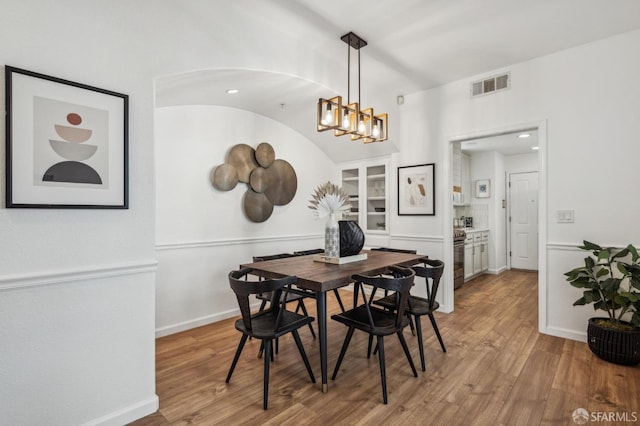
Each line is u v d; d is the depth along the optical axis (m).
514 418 1.72
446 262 3.60
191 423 1.70
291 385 2.06
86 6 1.59
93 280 1.62
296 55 2.67
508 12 2.31
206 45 2.09
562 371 2.22
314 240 4.43
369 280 1.97
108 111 1.64
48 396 1.49
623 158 2.59
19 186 1.40
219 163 3.34
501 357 2.45
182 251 3.05
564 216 2.84
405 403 1.86
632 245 2.43
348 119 2.74
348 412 1.78
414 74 3.35
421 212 3.81
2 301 1.38
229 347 2.65
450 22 2.44
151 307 1.82
